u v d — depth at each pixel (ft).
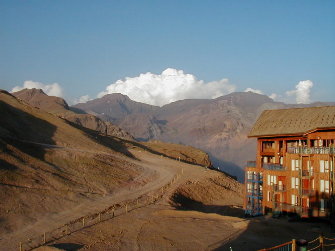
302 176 170.91
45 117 310.45
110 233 135.03
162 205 192.44
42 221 138.92
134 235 135.03
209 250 124.16
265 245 129.90
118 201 185.06
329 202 161.99
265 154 204.13
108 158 263.29
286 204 174.81
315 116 188.34
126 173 248.52
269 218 175.11
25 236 123.03
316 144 178.40
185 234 140.26
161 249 122.83
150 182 245.65
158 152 432.25
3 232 123.24
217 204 247.50
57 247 114.52
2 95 313.94
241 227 151.43
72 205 163.84
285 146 193.57
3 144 193.26
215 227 151.74
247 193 204.44
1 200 143.95
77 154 237.04
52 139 260.21
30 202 151.84
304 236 141.28
